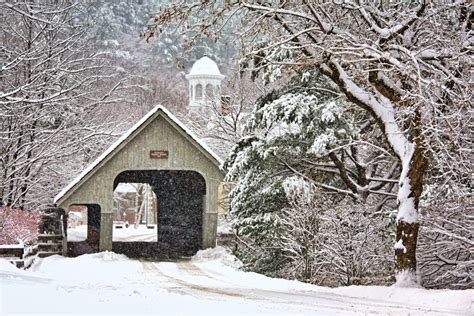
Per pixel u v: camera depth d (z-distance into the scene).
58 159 39.12
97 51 41.75
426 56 18.23
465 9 18.91
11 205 34.31
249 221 29.41
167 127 37.47
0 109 31.66
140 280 22.33
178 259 35.50
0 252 22.39
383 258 23.44
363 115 29.59
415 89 17.52
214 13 18.81
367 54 17.66
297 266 25.66
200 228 42.81
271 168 29.78
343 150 27.78
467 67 17.36
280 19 19.31
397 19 19.98
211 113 57.84
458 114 16.45
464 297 14.16
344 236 23.48
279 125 29.44
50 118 36.62
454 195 20.92
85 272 26.88
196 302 11.45
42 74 32.09
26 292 10.38
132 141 37.16
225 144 52.22
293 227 25.50
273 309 11.45
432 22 18.41
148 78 70.56
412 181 18.89
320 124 27.03
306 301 14.44
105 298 10.88
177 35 19.23
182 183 43.78
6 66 27.52
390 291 16.81
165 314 9.11
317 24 18.91
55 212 38.19
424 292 15.99
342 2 18.81
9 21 33.84
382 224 24.11
